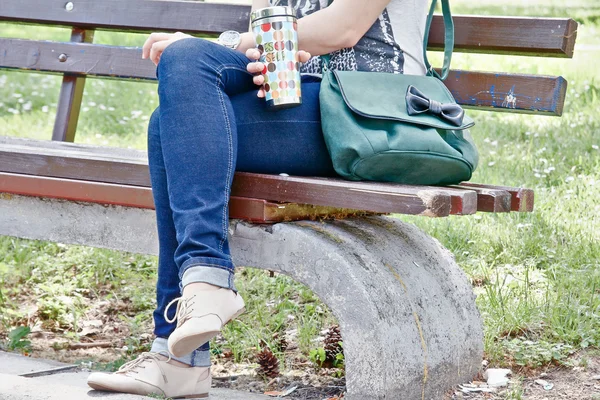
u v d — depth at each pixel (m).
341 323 3.35
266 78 3.49
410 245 4.05
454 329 3.90
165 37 3.63
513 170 7.14
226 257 3.17
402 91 3.64
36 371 3.95
